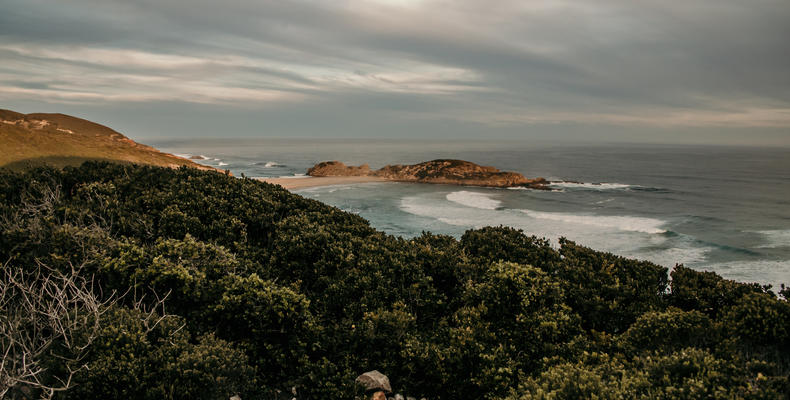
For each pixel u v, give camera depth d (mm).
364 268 13383
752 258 30891
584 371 7145
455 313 10977
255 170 118500
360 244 15680
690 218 47812
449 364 8922
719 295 12016
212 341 8758
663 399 6340
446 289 13789
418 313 12031
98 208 15539
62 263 10195
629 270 14281
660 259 31000
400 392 8984
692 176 103688
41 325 7738
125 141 101438
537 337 9797
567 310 10820
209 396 7574
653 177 101750
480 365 8773
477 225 43156
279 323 9766
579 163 156000
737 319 9297
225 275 11320
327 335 10164
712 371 6660
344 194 67875
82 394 6965
